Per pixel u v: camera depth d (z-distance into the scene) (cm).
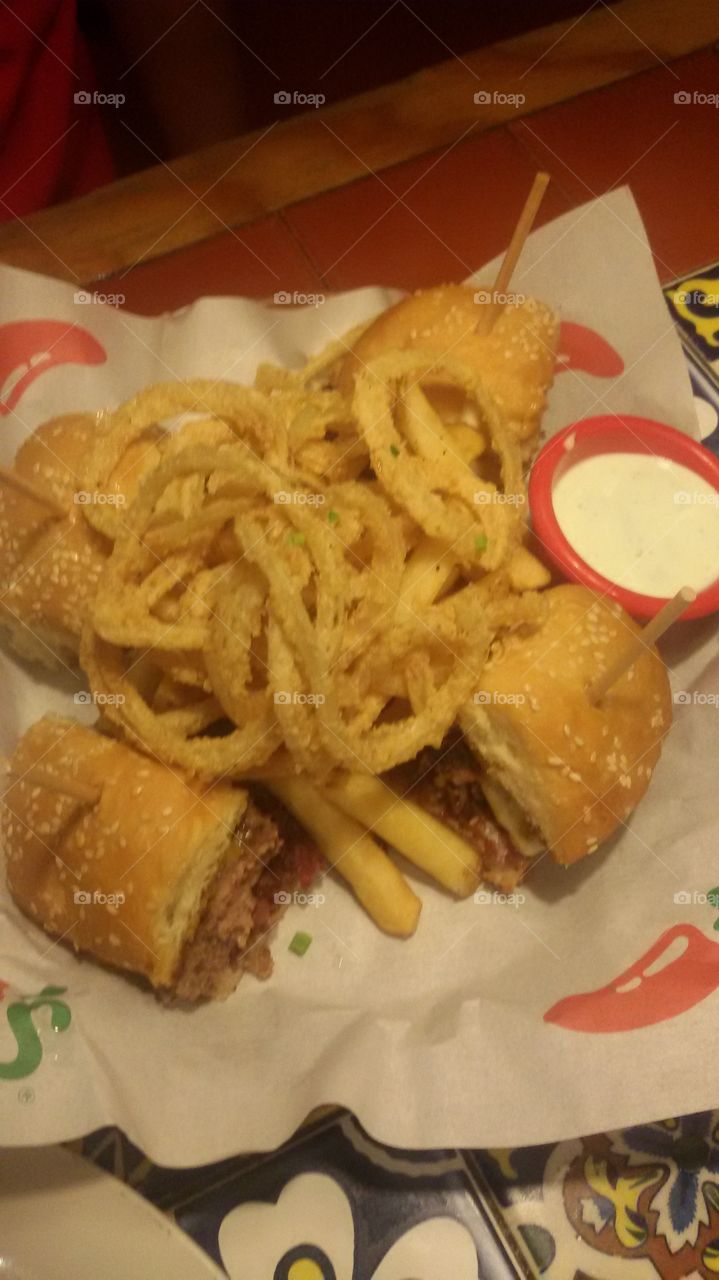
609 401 45
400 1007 35
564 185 52
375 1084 32
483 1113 32
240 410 37
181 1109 32
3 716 39
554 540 41
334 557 34
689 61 55
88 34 62
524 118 53
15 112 57
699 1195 33
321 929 37
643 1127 34
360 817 36
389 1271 32
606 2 61
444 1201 33
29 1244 30
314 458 38
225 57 61
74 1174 31
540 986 34
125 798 34
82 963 34
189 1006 35
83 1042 32
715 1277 32
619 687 37
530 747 35
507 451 39
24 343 42
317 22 61
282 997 36
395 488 36
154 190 50
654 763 37
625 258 45
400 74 61
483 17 62
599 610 38
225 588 34
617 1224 32
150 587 35
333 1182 33
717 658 39
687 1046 32
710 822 36
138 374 44
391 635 34
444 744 38
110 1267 29
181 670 35
